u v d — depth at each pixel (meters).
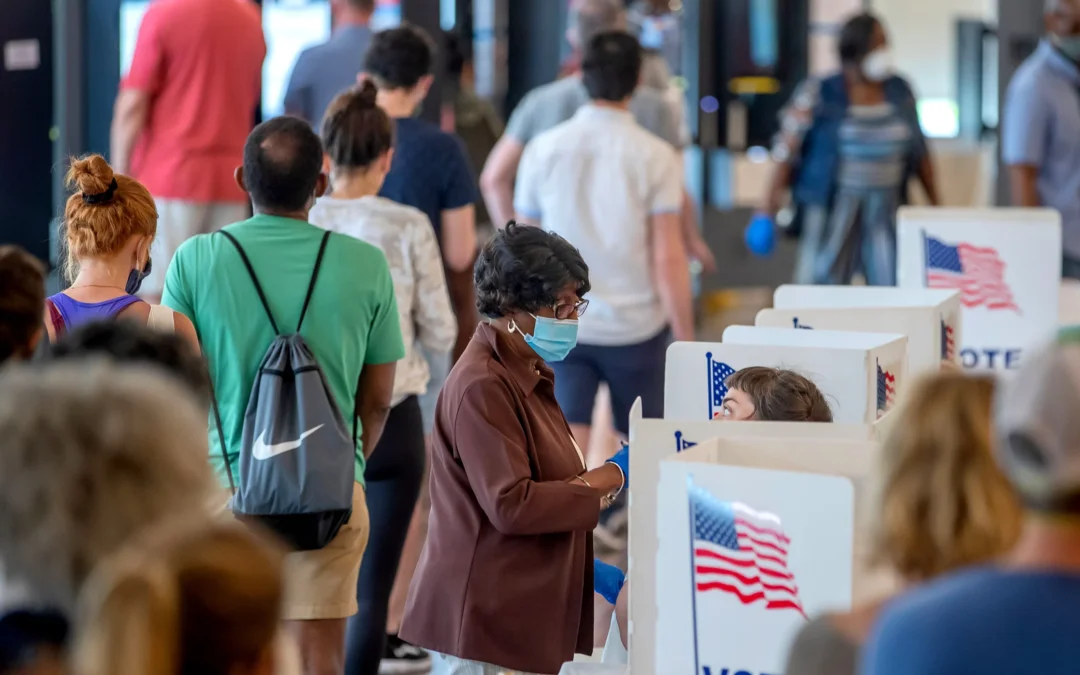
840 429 7.68
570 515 9.18
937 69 36.66
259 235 10.36
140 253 9.74
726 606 6.96
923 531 5.16
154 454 4.62
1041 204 19.34
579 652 9.85
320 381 9.90
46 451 4.56
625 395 15.62
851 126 20.61
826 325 11.12
